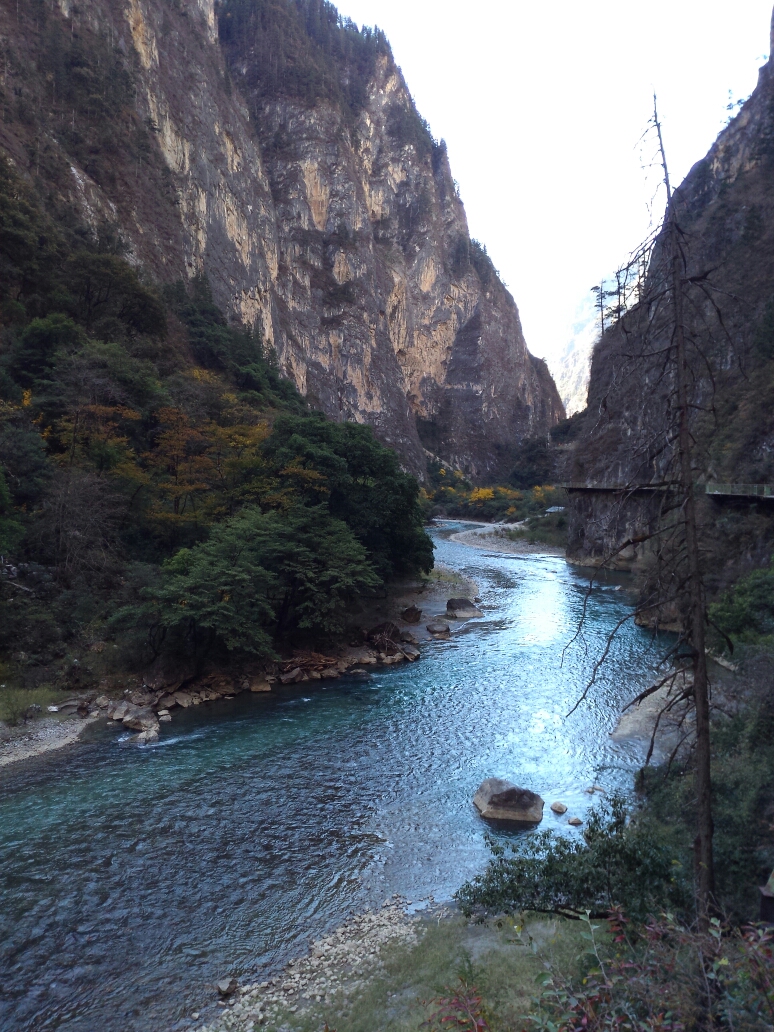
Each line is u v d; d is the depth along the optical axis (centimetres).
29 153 7106
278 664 3161
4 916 1379
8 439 3378
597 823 1249
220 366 7994
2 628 2694
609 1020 598
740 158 9081
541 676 3120
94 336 5369
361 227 16762
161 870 1557
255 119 15762
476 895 1205
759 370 4862
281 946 1311
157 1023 1111
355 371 15388
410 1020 1028
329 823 1792
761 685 1719
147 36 10438
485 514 13375
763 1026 568
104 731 2419
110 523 3534
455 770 2128
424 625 4172
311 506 4041
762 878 1110
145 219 8800
